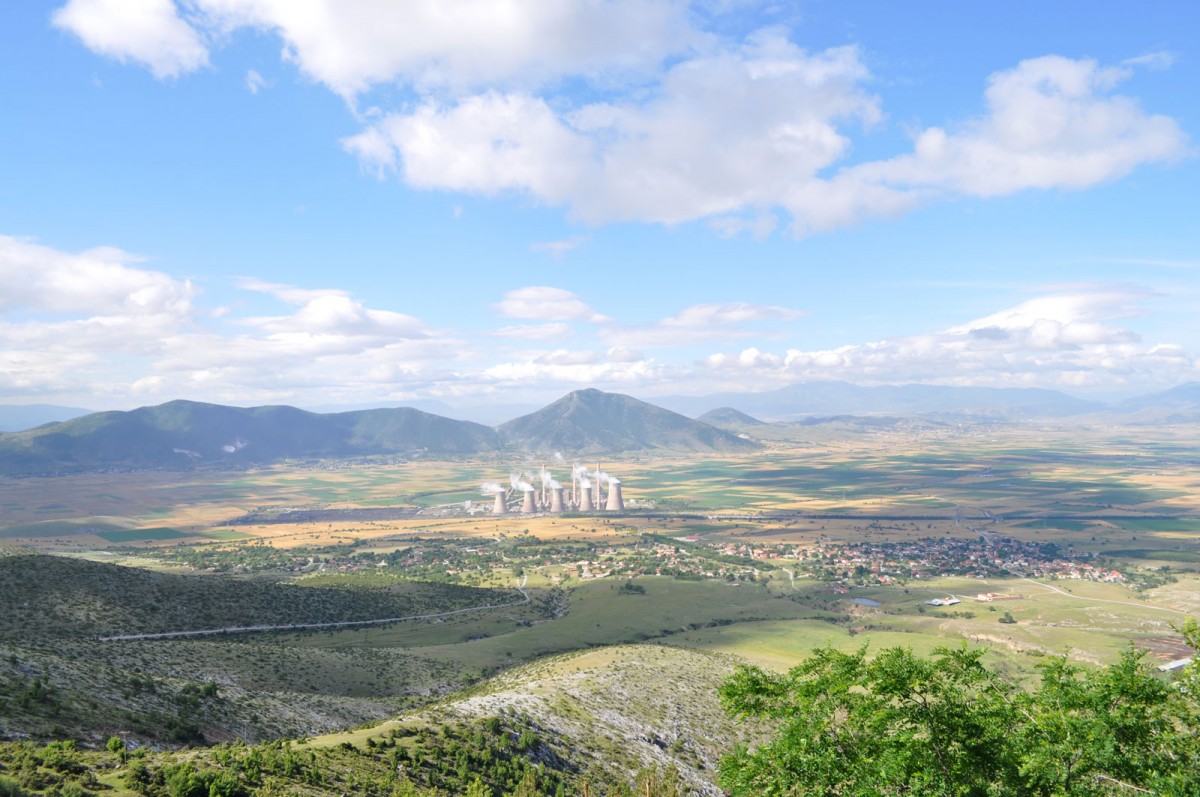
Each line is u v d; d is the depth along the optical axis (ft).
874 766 111.45
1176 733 112.16
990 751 111.65
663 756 289.94
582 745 276.62
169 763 185.47
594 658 424.46
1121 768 108.58
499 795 217.77
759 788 120.37
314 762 205.05
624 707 328.29
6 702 207.00
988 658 566.77
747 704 130.31
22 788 150.51
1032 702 120.47
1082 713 113.91
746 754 126.52
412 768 219.61
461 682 433.48
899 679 114.83
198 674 335.06
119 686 255.91
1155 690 112.68
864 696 119.24
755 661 526.16
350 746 223.92
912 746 111.55
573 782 244.63
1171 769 107.65
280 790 181.57
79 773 167.94
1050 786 109.81
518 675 417.90
